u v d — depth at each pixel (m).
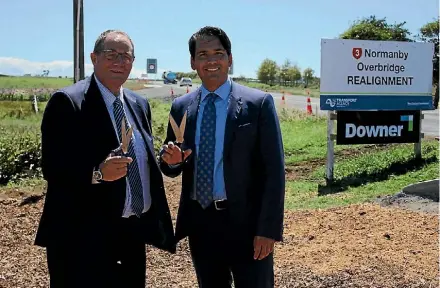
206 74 3.14
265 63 86.88
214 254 3.24
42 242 3.10
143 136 3.35
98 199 3.13
